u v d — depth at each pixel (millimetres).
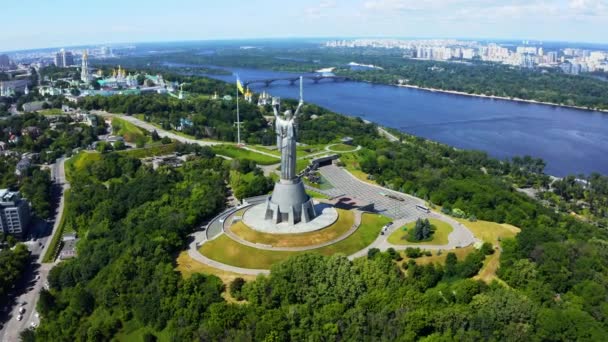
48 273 185000
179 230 168000
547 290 125812
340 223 172500
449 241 163625
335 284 129250
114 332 132375
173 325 125500
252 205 198875
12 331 152750
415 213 199375
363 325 115875
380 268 135750
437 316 113125
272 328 113312
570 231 193500
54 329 140375
